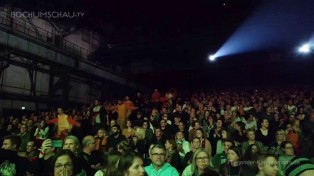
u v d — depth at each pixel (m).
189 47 26.31
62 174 2.80
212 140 8.70
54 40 20.59
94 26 25.17
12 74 16.67
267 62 23.53
